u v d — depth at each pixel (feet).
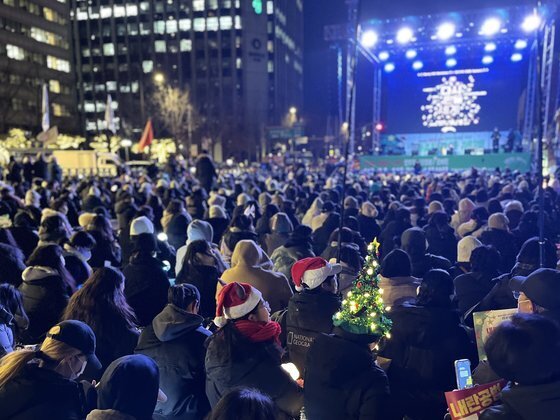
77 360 7.47
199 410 9.23
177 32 318.24
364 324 7.45
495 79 119.14
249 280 13.55
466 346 9.55
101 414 6.89
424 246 17.04
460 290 13.35
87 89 328.08
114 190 48.98
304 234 17.15
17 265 15.05
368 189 51.24
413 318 9.54
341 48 91.86
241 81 315.58
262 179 70.28
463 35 95.04
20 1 248.11
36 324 12.29
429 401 9.43
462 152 122.93
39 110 252.83
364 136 152.15
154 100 244.63
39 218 28.17
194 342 9.36
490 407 6.27
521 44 93.97
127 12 319.88
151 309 13.84
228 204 37.29
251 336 8.20
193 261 14.14
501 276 12.69
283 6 346.13
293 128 140.46
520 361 5.69
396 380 9.66
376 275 8.03
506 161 88.17
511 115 119.34
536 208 25.46
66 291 12.92
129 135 243.81
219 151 252.01
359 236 19.61
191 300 9.66
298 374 9.57
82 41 325.83
